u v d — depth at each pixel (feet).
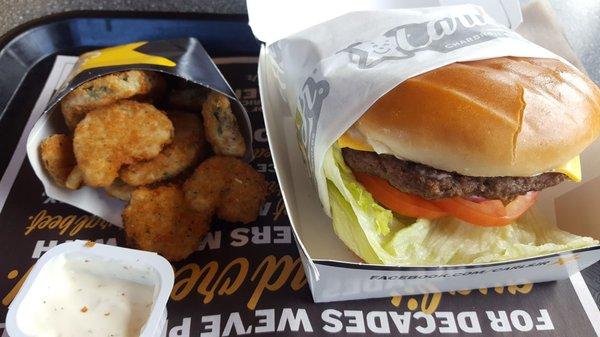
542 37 0.85
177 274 0.71
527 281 0.69
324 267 0.57
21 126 0.89
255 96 0.97
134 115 0.75
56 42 1.03
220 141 0.78
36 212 0.78
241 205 0.75
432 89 0.58
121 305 0.60
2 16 1.04
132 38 1.05
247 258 0.73
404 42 0.65
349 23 0.73
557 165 0.59
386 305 0.68
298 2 0.81
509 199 0.64
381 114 0.60
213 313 0.67
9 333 0.55
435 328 0.65
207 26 1.05
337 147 0.67
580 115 0.59
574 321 0.67
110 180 0.74
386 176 0.64
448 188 0.61
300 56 0.74
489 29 0.67
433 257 0.69
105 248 0.62
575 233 0.70
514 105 0.56
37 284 0.59
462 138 0.57
